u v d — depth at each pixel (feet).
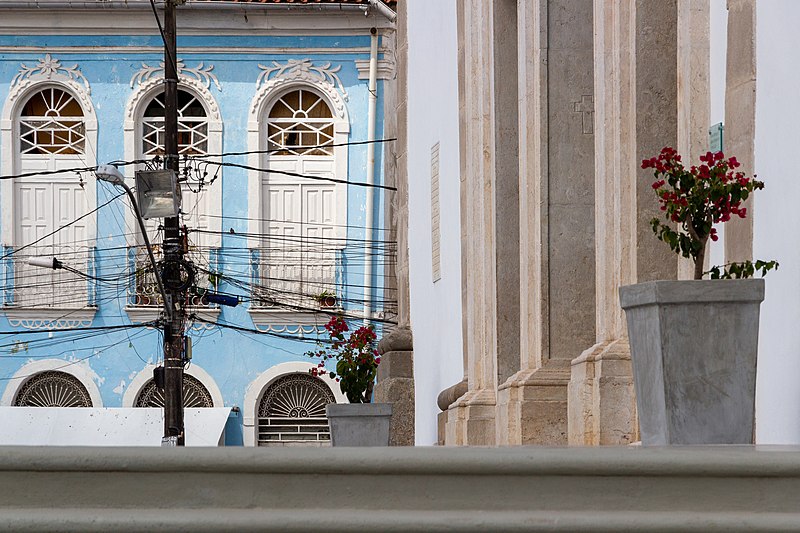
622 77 38.09
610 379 38.47
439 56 65.31
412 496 13.69
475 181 57.26
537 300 48.06
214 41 130.72
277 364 129.08
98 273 129.59
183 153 130.72
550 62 47.52
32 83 130.00
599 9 39.83
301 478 13.64
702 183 24.54
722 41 30.66
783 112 27.02
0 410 124.47
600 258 39.81
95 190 129.59
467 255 57.88
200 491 13.56
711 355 22.47
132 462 13.47
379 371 73.67
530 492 13.74
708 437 22.36
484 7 55.83
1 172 129.59
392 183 128.36
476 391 56.03
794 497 13.84
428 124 68.08
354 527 13.35
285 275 129.59
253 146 130.31
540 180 47.57
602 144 39.63
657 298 22.47
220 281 129.39
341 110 130.11
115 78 130.41
